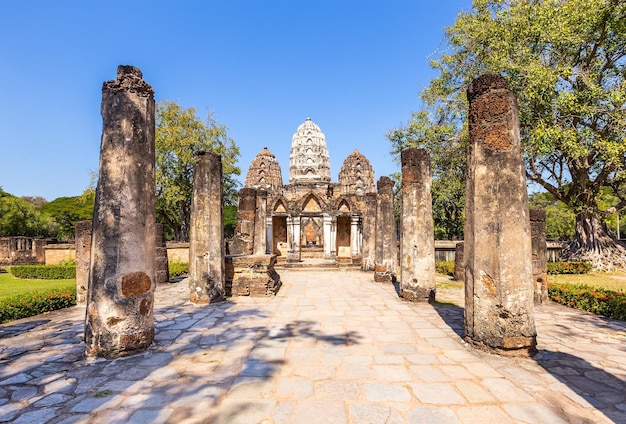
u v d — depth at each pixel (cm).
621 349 558
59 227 4097
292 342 594
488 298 543
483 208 559
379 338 615
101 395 404
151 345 575
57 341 611
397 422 343
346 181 3325
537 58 1505
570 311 838
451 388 416
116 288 533
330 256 2103
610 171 1700
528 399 390
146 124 583
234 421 347
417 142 2155
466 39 1817
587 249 1861
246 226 1586
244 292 1047
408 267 967
